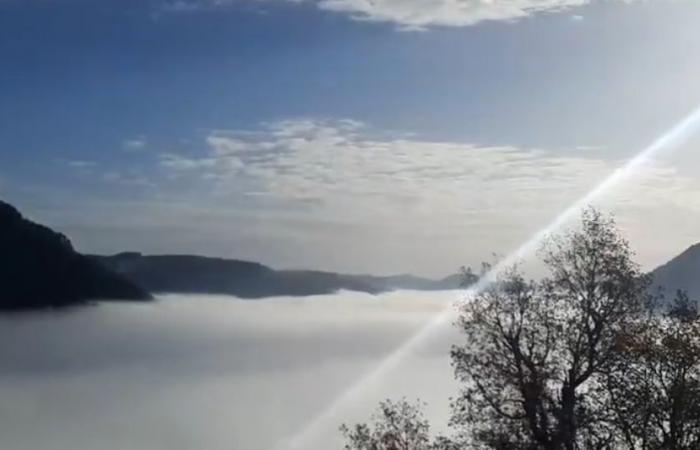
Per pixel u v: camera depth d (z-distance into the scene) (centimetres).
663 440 2580
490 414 2838
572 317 2847
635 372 2675
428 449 2875
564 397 2777
